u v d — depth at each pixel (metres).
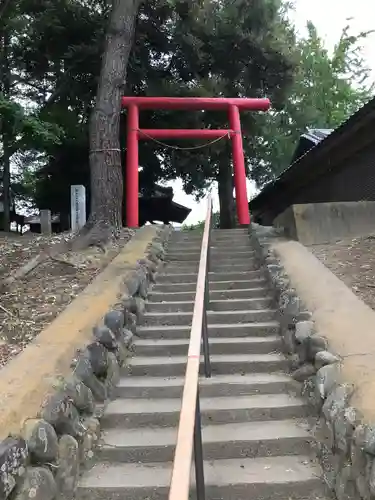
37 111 15.08
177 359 4.99
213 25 15.34
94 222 8.98
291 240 8.21
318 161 12.23
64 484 3.09
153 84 14.88
